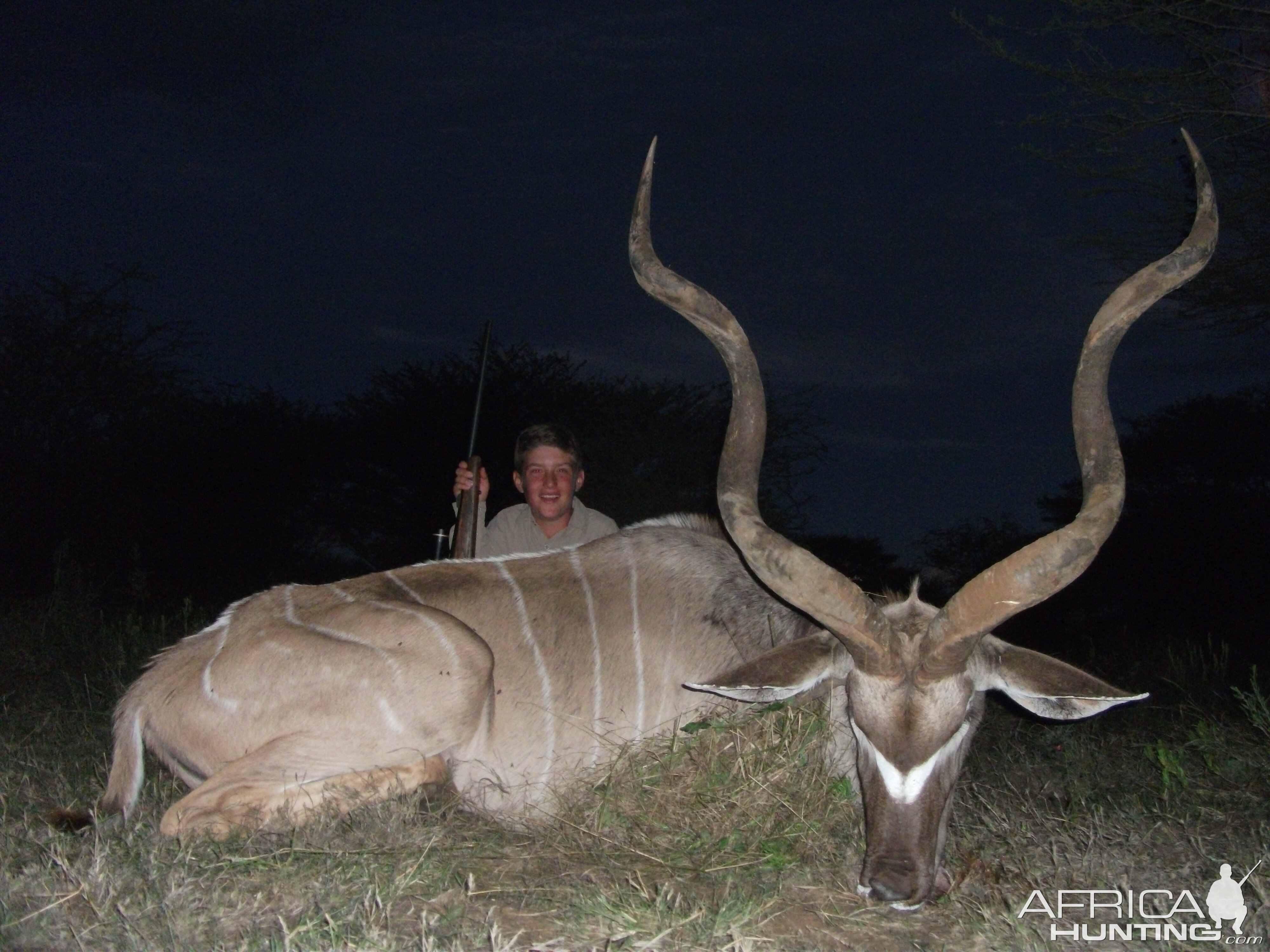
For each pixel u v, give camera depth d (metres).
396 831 3.19
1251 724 4.55
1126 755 4.35
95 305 12.76
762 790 3.45
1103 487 3.08
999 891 3.08
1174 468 12.46
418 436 12.71
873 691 3.08
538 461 4.73
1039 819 3.51
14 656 6.17
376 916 2.68
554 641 3.68
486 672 3.49
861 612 3.05
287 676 3.42
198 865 2.89
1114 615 11.34
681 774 3.54
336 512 13.24
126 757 3.44
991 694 5.05
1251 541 11.23
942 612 3.02
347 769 3.41
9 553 11.22
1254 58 6.46
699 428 12.40
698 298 3.36
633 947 2.61
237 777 3.32
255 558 12.62
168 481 12.34
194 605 10.38
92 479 11.93
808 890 3.10
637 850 3.28
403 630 3.48
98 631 6.78
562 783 3.61
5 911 2.59
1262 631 9.52
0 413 11.82
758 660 3.25
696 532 3.99
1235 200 6.66
